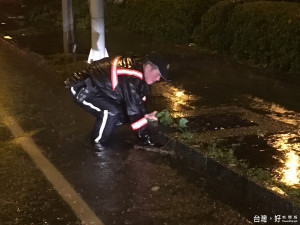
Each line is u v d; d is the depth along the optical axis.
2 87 4.85
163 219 2.36
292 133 3.20
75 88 3.22
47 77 5.22
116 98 3.19
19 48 6.48
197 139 3.09
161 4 6.42
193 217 2.38
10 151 3.25
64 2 5.71
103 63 3.18
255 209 2.43
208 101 3.95
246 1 5.29
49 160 3.09
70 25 5.81
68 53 5.88
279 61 4.68
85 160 3.07
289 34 4.50
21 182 2.79
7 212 2.46
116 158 3.09
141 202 2.53
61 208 2.49
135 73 3.02
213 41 5.55
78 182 2.77
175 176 2.82
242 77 4.64
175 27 6.17
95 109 3.22
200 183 2.72
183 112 3.65
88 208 2.48
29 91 4.70
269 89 4.25
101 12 4.71
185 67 5.07
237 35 5.14
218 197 2.56
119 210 2.46
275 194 2.36
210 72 4.86
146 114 3.27
